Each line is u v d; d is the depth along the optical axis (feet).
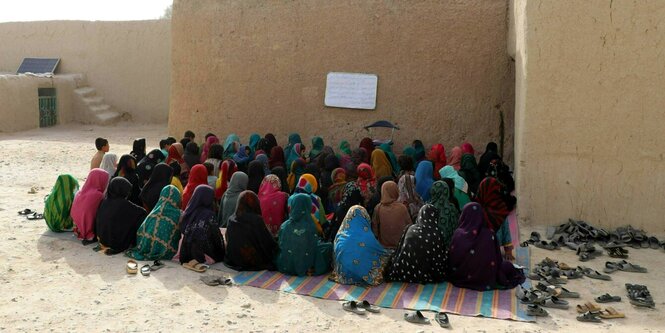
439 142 36.86
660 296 18.29
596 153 24.62
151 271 20.39
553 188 25.18
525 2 24.89
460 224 19.60
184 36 42.11
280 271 20.40
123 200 22.52
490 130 36.09
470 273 18.98
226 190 26.05
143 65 69.87
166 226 21.59
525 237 24.12
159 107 69.97
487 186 21.56
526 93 25.07
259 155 31.09
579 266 20.68
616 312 16.98
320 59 38.42
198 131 42.16
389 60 37.14
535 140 25.16
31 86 63.26
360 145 34.83
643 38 23.61
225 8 40.37
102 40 70.95
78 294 18.19
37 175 37.45
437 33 36.22
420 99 36.86
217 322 16.30
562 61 24.52
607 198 24.66
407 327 16.12
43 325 15.88
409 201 23.54
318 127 38.96
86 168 40.63
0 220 26.30
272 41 39.34
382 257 19.74
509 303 17.79
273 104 39.83
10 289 18.43
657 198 24.04
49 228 24.82
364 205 24.06
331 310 17.30
